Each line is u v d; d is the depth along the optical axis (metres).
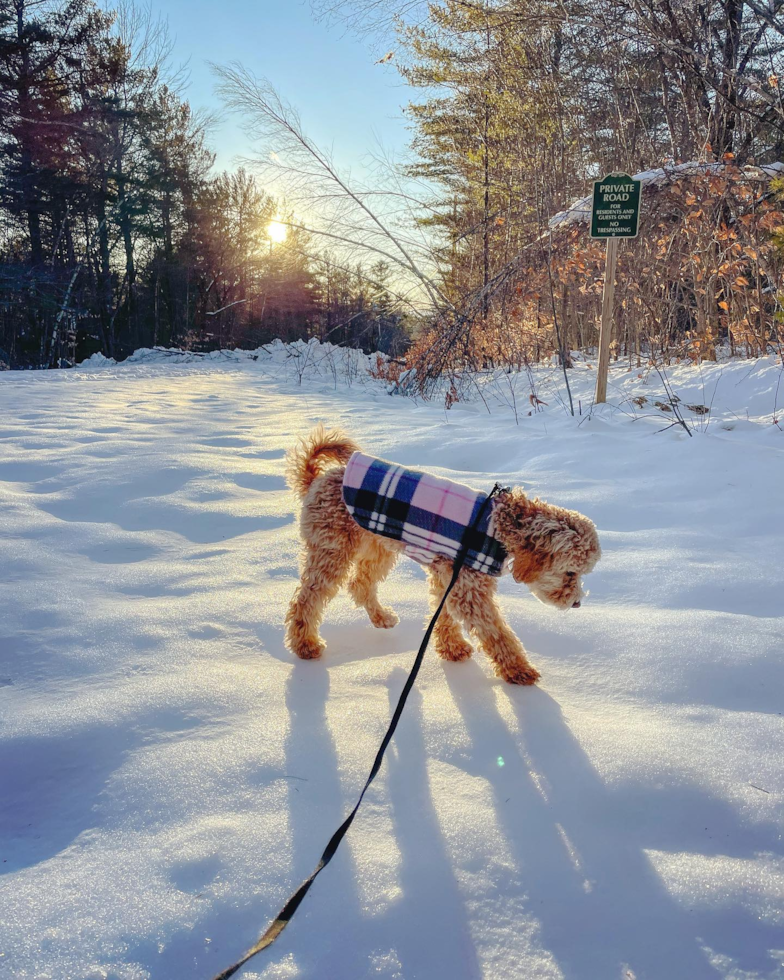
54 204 27.00
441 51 13.00
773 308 9.30
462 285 13.45
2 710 2.59
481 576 2.98
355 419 8.72
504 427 7.73
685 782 2.16
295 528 4.75
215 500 5.29
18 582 3.73
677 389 8.39
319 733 2.48
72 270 28.19
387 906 1.75
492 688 2.88
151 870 1.84
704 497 5.05
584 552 2.84
